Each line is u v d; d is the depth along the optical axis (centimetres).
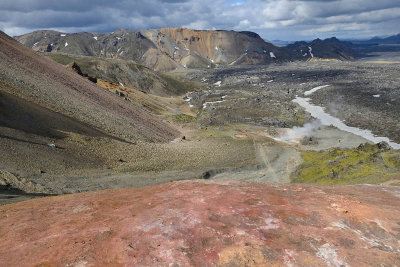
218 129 11450
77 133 5394
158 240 796
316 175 5388
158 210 1011
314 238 800
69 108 6606
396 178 3922
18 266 729
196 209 997
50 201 1434
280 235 820
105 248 774
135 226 887
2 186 2597
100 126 6662
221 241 786
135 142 6781
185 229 850
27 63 8019
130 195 1317
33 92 6209
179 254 732
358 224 889
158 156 6166
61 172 3722
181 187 1362
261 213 955
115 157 5250
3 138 3703
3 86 5428
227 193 1186
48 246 813
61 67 10019
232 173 5931
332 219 912
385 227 870
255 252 736
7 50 7962
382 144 6053
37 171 3428
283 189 1276
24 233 934
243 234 818
